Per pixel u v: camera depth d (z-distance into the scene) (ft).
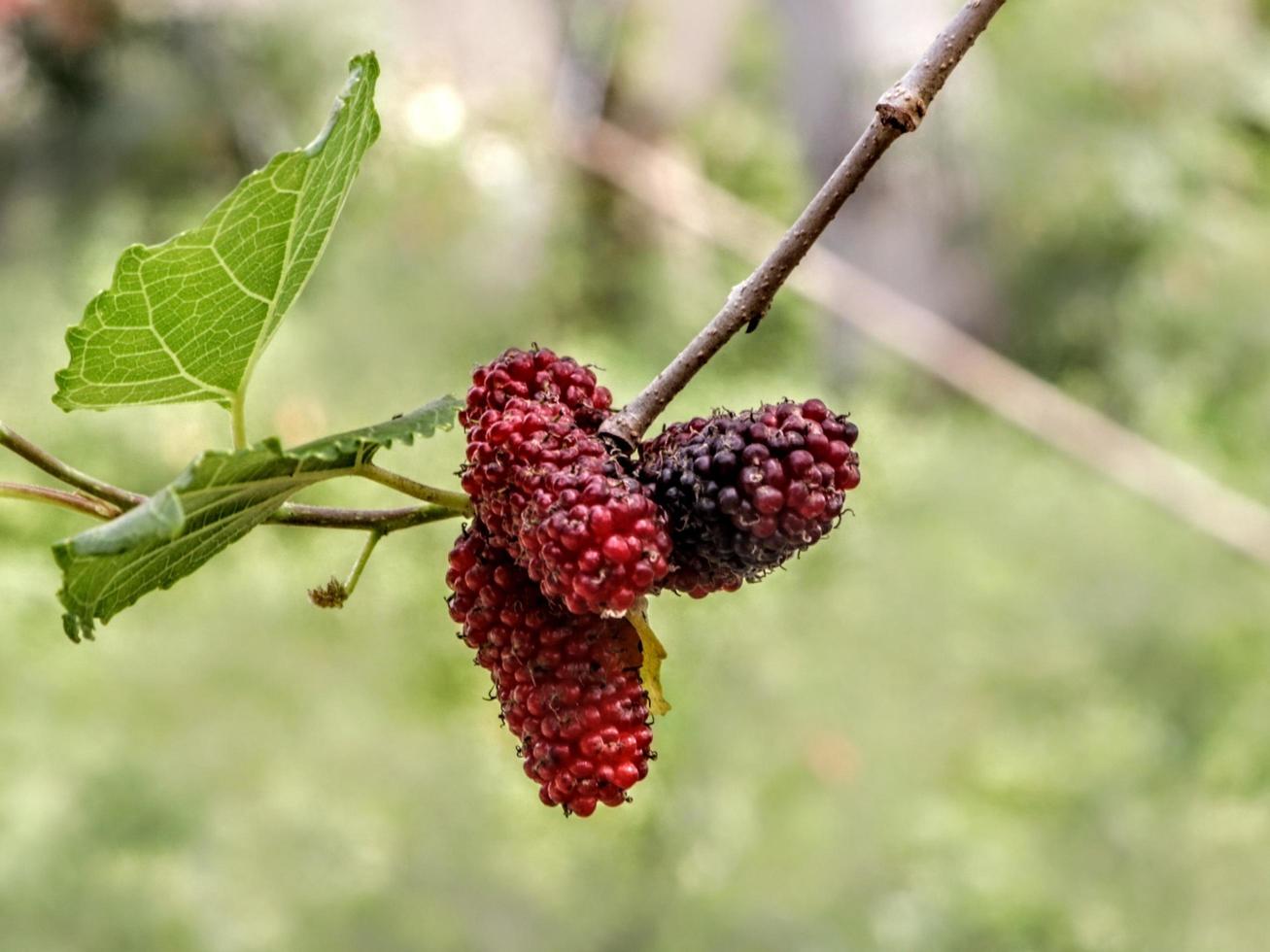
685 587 0.98
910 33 3.71
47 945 2.60
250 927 2.70
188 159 3.51
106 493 1.05
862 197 3.80
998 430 3.70
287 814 2.85
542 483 0.95
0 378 3.34
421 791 2.93
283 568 3.27
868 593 3.25
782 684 3.09
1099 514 3.41
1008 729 3.15
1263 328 3.79
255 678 3.04
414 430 1.00
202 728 2.95
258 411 3.37
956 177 3.79
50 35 3.36
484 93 3.79
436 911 2.76
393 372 3.50
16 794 2.81
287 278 1.02
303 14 3.48
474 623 0.99
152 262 0.99
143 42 3.45
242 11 3.48
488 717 3.12
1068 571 3.32
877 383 3.79
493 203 3.64
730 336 0.99
